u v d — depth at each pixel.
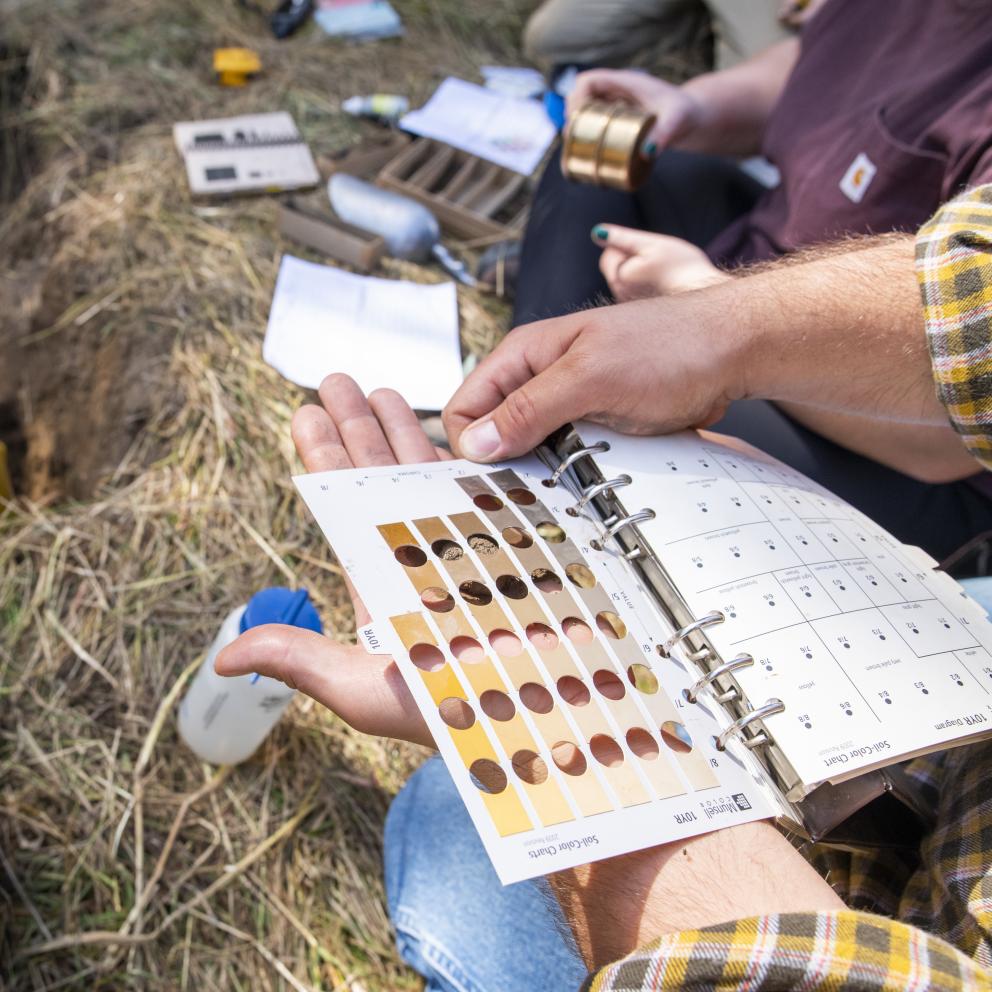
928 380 0.82
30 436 1.91
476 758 0.60
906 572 0.77
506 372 0.82
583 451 0.79
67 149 1.97
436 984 0.95
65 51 2.15
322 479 0.73
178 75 2.15
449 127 2.02
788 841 0.67
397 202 1.77
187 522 1.43
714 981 0.56
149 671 1.29
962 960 0.55
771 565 0.73
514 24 2.51
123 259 1.75
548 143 2.05
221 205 1.84
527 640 0.66
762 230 1.36
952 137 1.07
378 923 1.17
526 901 0.92
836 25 1.30
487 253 1.77
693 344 0.79
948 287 0.73
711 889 0.62
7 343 1.95
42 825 1.15
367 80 2.24
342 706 0.68
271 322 1.56
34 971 1.06
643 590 0.73
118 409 1.64
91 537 1.39
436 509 0.74
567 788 0.60
